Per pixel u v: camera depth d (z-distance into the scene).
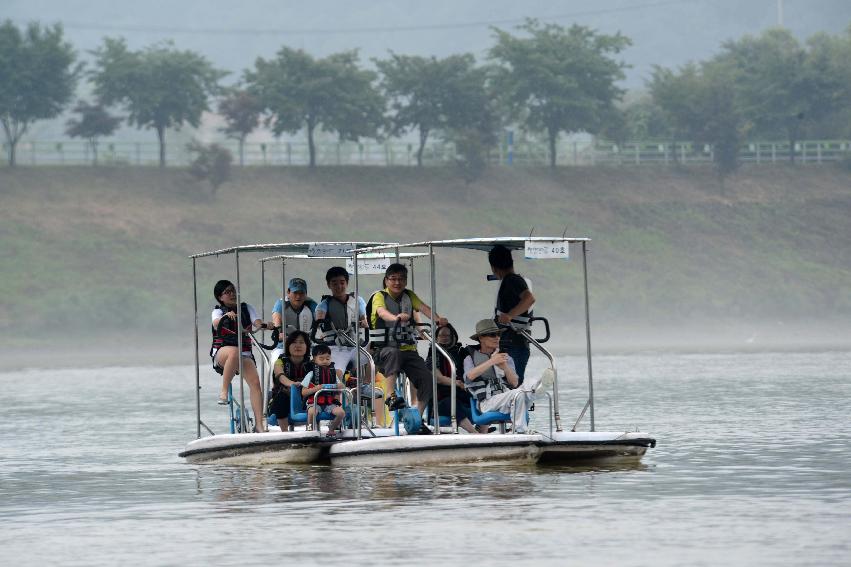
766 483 58.28
